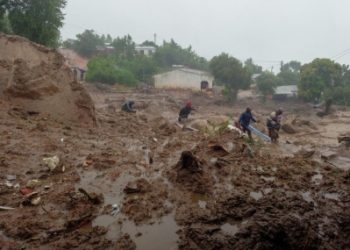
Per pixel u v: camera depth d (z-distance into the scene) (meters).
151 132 12.98
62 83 11.35
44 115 11.02
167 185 6.76
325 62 41.09
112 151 8.91
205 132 12.65
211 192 6.54
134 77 44.44
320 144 14.67
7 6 22.14
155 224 5.26
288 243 4.61
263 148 11.52
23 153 7.73
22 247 4.44
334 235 5.10
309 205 6.04
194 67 65.62
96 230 4.96
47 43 23.45
